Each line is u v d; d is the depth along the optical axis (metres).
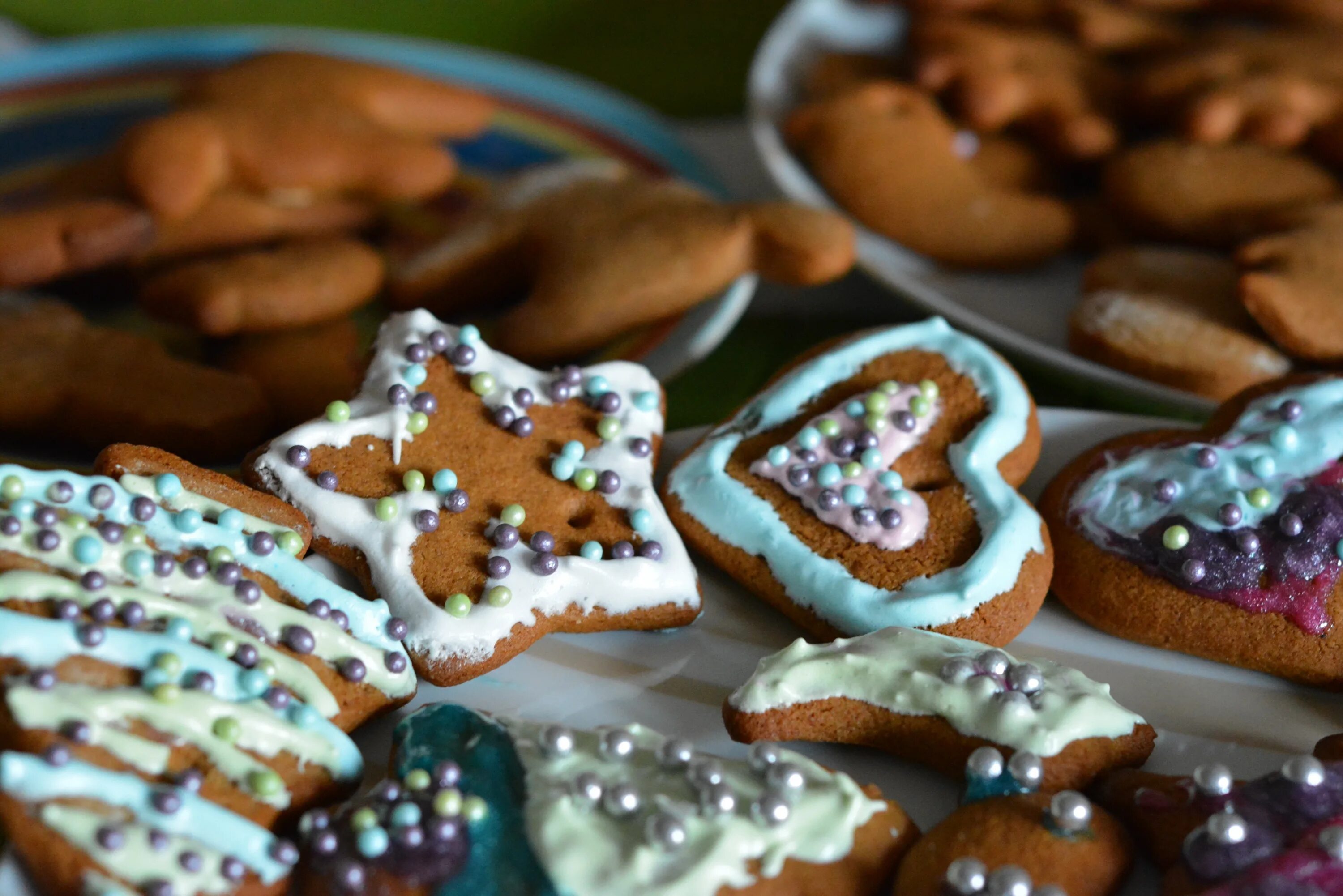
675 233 0.44
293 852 0.34
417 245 0.48
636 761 0.35
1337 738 0.35
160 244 0.46
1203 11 0.54
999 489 0.38
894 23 0.55
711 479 0.39
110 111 0.51
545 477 0.38
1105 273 0.46
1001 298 0.47
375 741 0.36
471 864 0.34
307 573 0.36
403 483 0.37
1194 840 0.34
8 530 0.34
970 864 0.33
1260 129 0.48
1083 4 0.52
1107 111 0.50
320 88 0.49
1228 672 0.37
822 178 0.49
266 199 0.47
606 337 0.44
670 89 0.59
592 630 0.37
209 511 0.36
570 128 0.51
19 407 0.41
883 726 0.36
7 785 0.33
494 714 0.36
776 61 0.53
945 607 0.37
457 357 0.39
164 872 0.33
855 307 0.48
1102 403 0.45
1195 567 0.37
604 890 0.33
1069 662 0.38
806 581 0.38
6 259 0.44
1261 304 0.43
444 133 0.50
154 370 0.42
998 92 0.50
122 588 0.34
